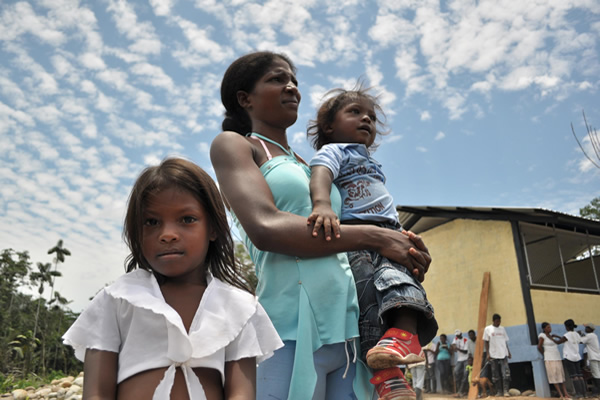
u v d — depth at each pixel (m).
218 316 1.47
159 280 1.59
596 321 14.22
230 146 2.09
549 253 16.81
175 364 1.37
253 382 1.51
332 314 1.95
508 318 13.70
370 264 2.23
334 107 2.89
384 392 1.97
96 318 1.43
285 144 2.43
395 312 2.12
